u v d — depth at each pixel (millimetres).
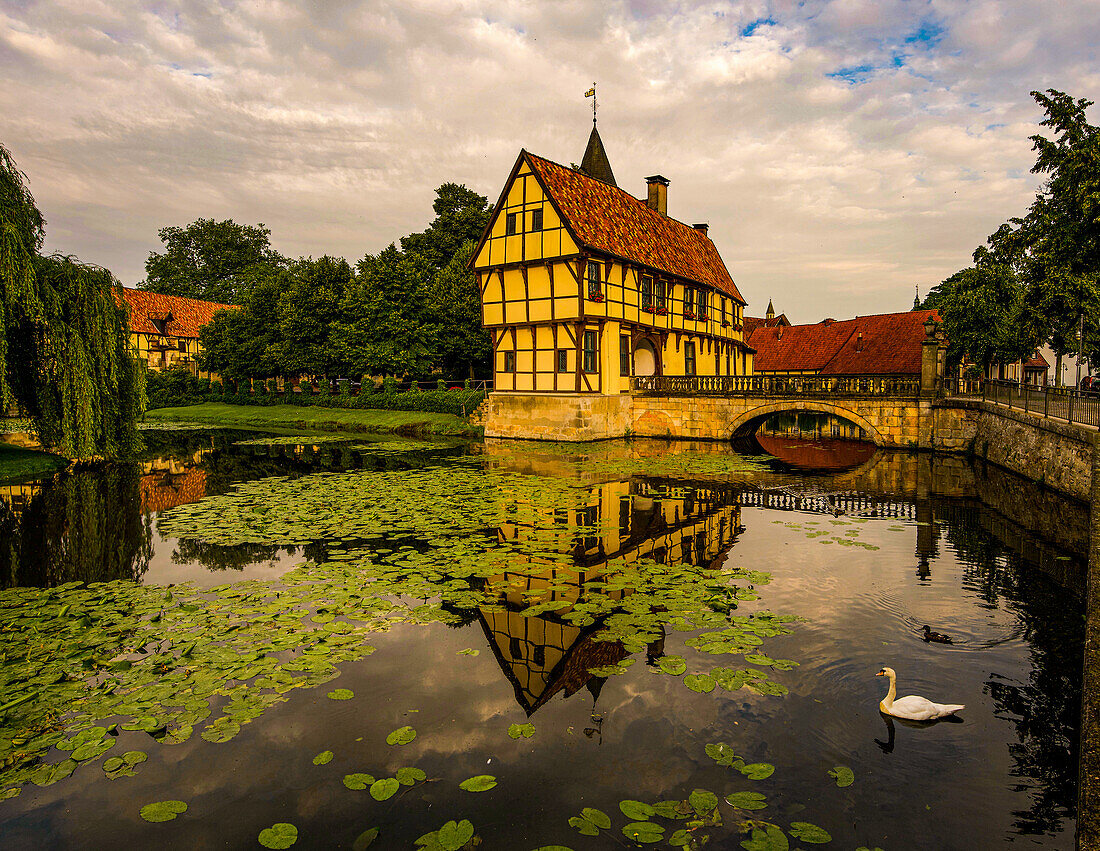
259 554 9492
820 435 31297
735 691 5281
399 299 35094
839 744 4555
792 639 6238
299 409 39594
